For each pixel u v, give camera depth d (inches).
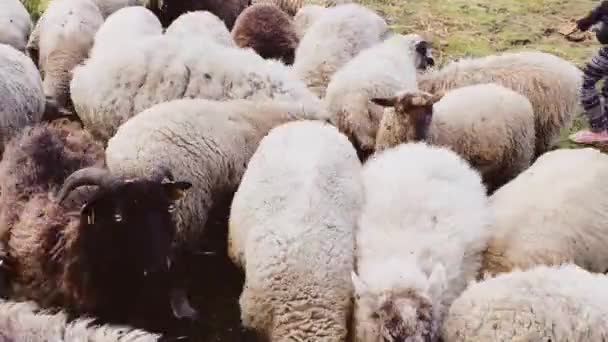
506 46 244.2
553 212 147.3
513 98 178.7
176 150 154.7
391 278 133.0
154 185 136.0
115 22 201.8
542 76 188.9
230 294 159.5
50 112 196.1
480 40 247.6
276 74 182.1
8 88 175.6
